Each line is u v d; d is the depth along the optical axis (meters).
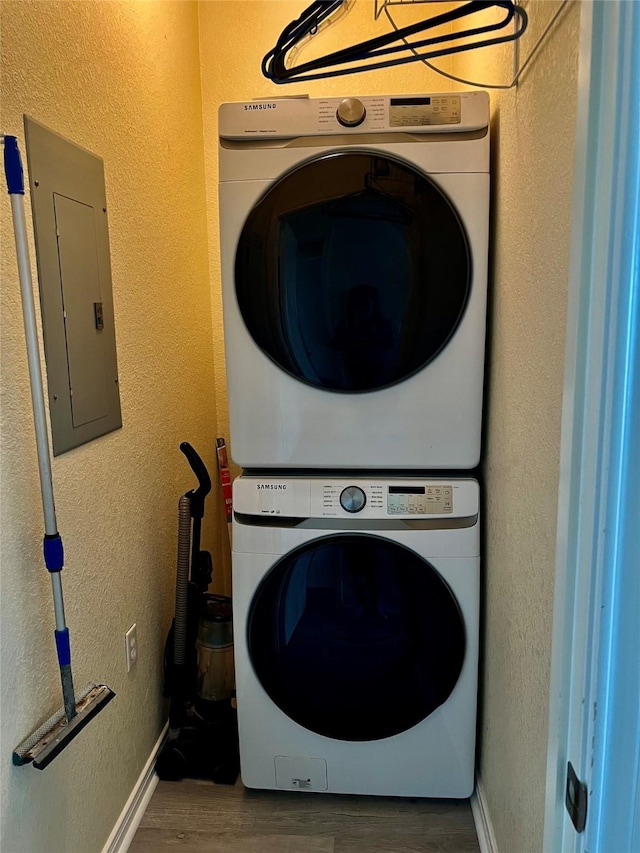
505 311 1.25
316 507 1.43
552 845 0.72
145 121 1.61
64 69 1.17
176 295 1.88
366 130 1.31
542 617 0.98
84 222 1.25
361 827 1.51
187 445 1.66
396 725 1.50
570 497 0.66
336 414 1.42
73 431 1.20
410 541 1.41
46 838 1.11
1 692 0.96
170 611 1.82
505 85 1.23
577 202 0.65
